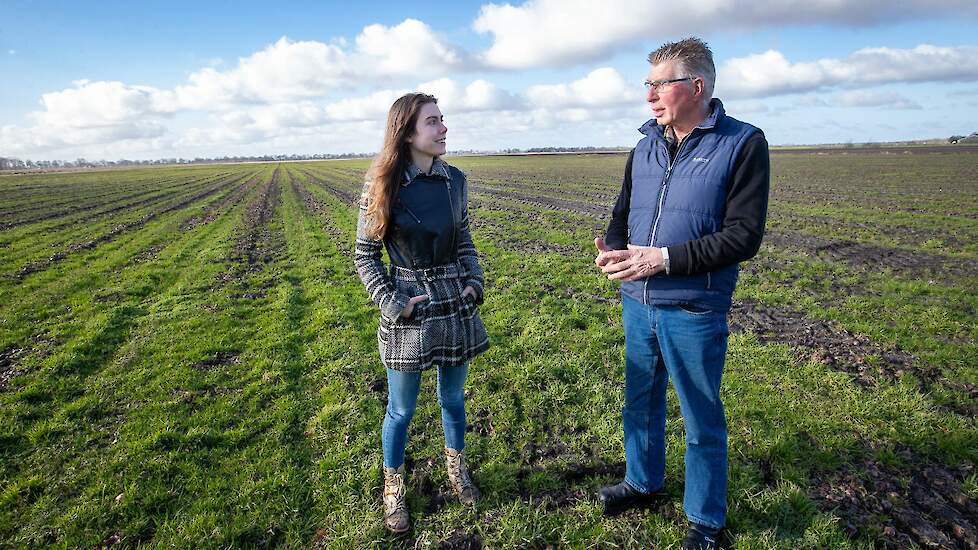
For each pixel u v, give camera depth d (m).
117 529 3.06
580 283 8.15
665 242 2.46
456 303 2.81
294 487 3.36
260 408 4.48
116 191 34.94
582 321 6.27
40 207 23.89
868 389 4.38
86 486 3.44
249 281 9.24
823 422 3.83
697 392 2.56
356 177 48.47
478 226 15.10
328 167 81.56
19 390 4.88
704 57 2.29
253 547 2.91
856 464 3.41
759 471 3.31
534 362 5.03
